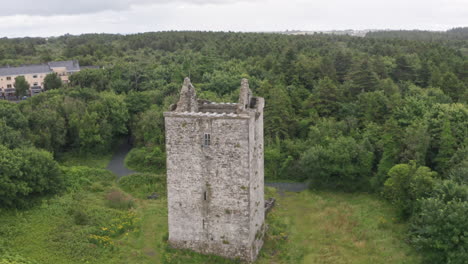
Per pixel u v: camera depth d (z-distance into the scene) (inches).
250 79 3700.8
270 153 2647.6
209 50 5059.1
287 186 2504.9
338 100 3129.9
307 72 3639.3
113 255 1590.8
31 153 2126.0
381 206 2073.1
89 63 5447.8
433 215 1498.5
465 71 3533.5
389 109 2819.9
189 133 1508.4
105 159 3048.7
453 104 2637.8
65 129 3021.7
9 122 2691.9
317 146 2448.3
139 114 3427.7
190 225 1581.0
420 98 2903.5
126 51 6171.3
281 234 1792.6
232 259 1547.7
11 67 4945.9
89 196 2186.3
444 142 2199.8
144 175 2470.5
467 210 1454.2
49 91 3713.1
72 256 1556.3
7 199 1870.1
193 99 1615.4
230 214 1525.6
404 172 1876.2
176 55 5182.1
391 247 1668.3
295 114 3088.1
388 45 4753.9
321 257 1628.9
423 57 4133.9
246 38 6122.1
